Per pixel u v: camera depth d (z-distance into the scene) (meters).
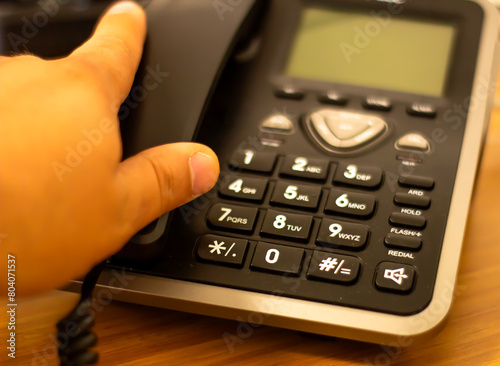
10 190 0.28
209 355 0.32
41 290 0.29
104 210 0.29
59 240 0.29
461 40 0.38
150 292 0.32
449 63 0.37
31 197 0.28
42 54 0.40
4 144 0.28
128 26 0.34
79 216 0.29
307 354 0.32
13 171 0.28
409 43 0.38
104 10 0.40
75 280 0.32
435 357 0.32
